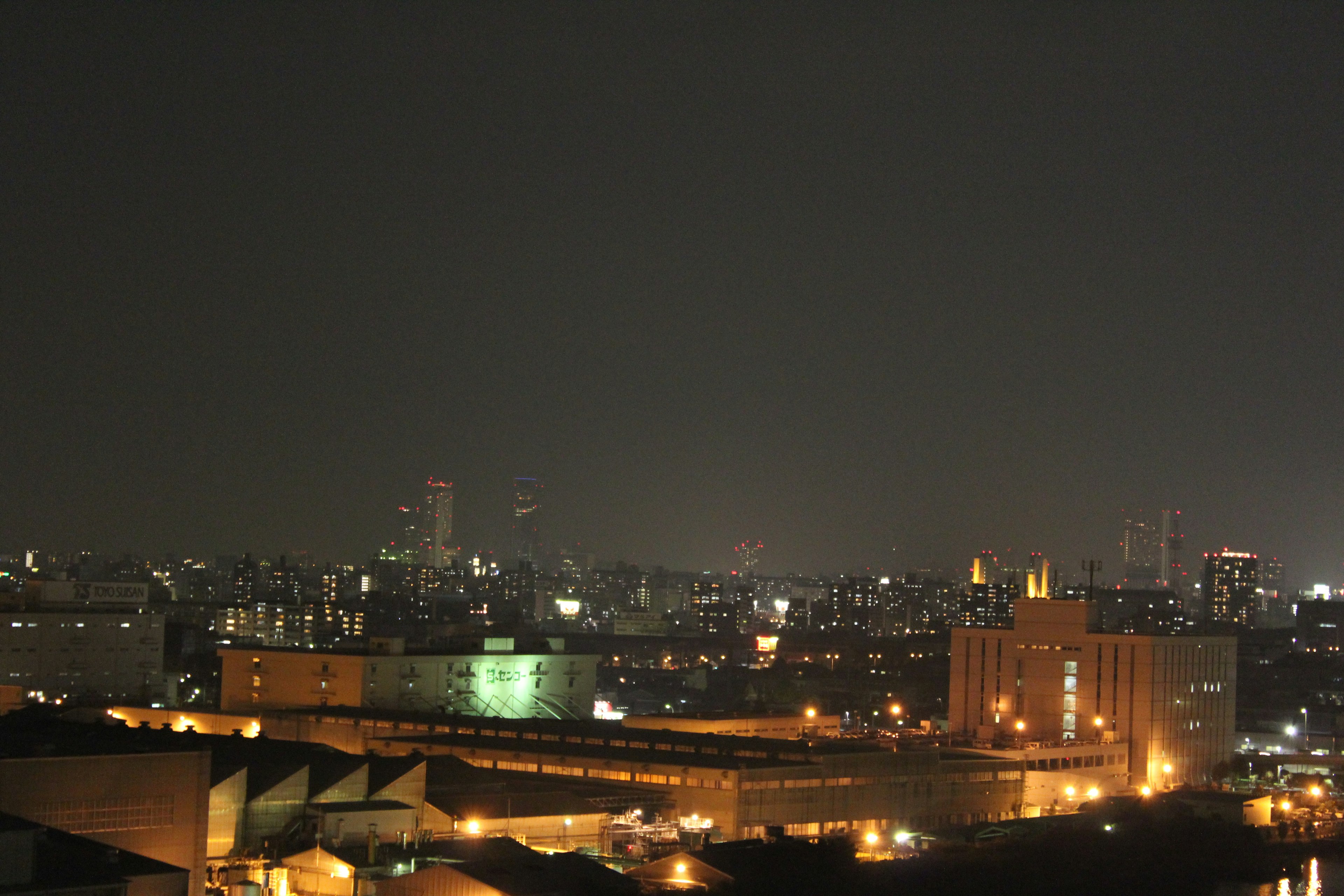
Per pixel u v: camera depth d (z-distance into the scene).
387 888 161.25
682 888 175.25
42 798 141.88
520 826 195.38
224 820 179.62
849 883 191.75
